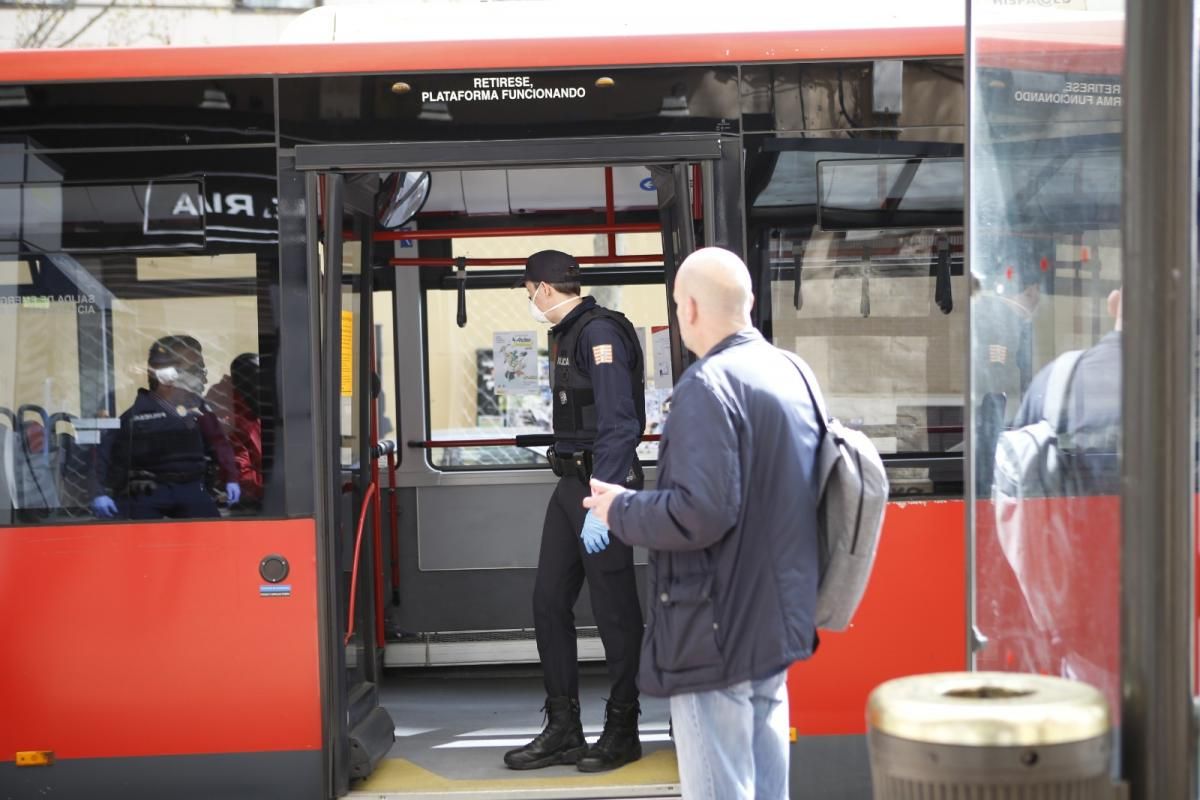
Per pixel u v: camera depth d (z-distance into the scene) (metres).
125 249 4.45
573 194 6.15
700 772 3.05
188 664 4.39
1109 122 2.74
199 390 4.43
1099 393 2.71
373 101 4.46
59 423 4.43
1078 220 2.86
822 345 4.56
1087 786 2.18
